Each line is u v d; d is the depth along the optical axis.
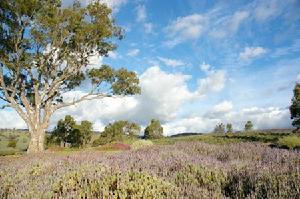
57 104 33.47
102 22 32.34
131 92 34.50
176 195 4.15
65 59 32.72
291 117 39.06
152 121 66.44
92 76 33.34
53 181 5.17
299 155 7.84
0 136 88.25
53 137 52.81
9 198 4.59
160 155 8.00
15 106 31.28
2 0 28.77
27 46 31.02
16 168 7.23
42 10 30.53
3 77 32.66
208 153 10.31
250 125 70.75
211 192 4.59
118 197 4.20
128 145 33.12
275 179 4.82
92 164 6.36
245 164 6.48
